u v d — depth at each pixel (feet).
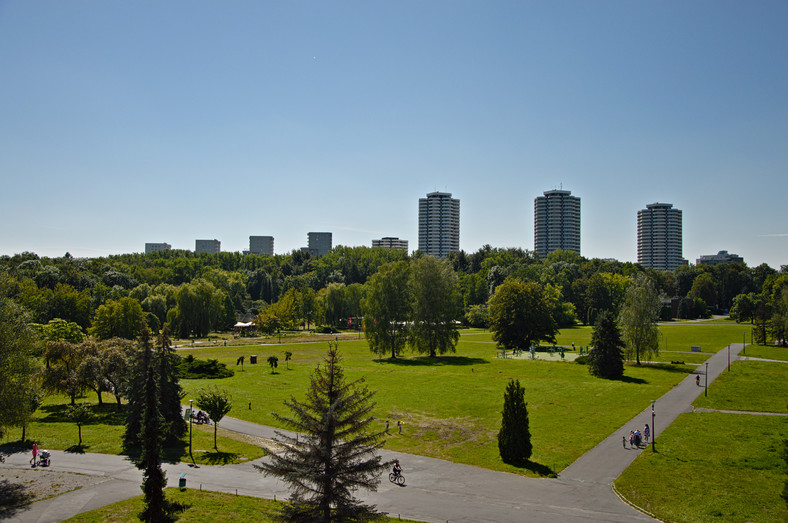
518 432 141.18
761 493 119.14
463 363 302.86
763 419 174.50
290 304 531.91
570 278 642.22
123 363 182.60
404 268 346.54
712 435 159.63
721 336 398.62
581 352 335.88
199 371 256.11
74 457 133.18
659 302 292.40
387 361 318.86
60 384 179.32
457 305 342.44
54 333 290.35
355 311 556.92
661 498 117.19
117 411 184.44
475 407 197.06
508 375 259.60
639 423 173.68
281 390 223.51
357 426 80.23
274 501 109.40
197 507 103.19
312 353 352.69
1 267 148.36
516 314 336.70
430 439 160.86
